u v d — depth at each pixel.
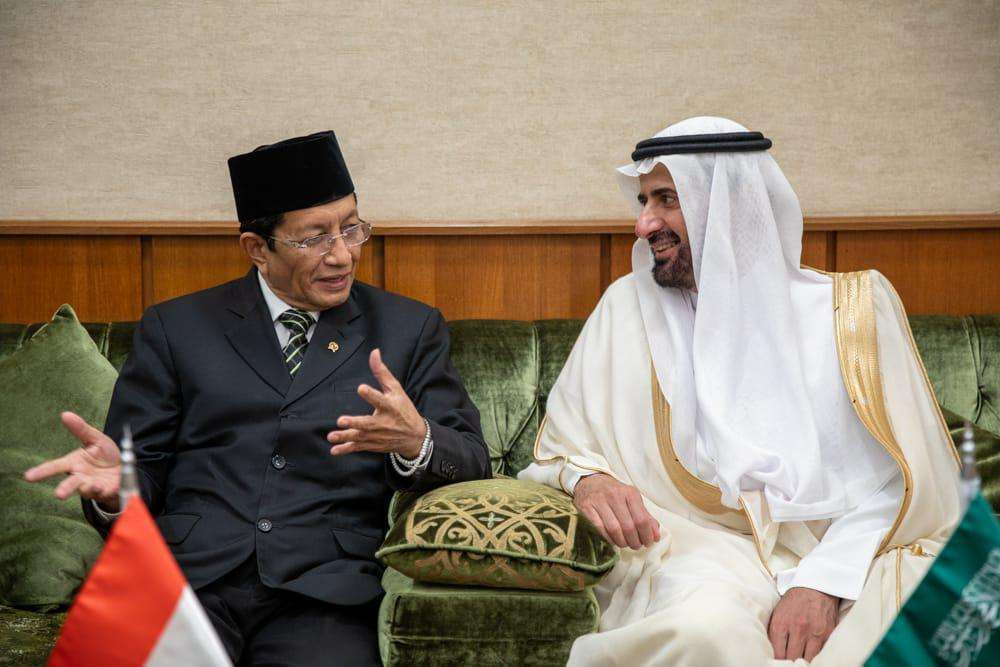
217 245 3.26
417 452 2.22
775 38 3.32
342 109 3.27
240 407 2.36
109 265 3.24
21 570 2.39
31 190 3.25
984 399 2.96
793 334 2.36
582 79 3.31
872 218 3.31
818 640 2.07
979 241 3.35
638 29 3.29
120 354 2.89
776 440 2.32
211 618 2.15
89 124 3.23
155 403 2.40
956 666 1.20
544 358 2.96
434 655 2.00
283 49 3.24
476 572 2.00
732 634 1.91
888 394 2.34
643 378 2.50
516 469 2.90
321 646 2.13
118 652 1.15
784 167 3.37
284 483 2.32
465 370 2.92
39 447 2.54
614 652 1.94
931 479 2.25
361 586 2.24
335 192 2.36
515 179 3.34
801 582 2.15
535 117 3.31
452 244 3.28
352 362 2.43
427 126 3.30
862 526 2.25
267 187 2.33
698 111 3.34
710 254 2.34
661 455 2.43
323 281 2.40
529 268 3.31
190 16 3.21
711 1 3.29
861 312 2.40
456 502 2.10
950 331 2.99
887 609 2.04
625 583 2.24
